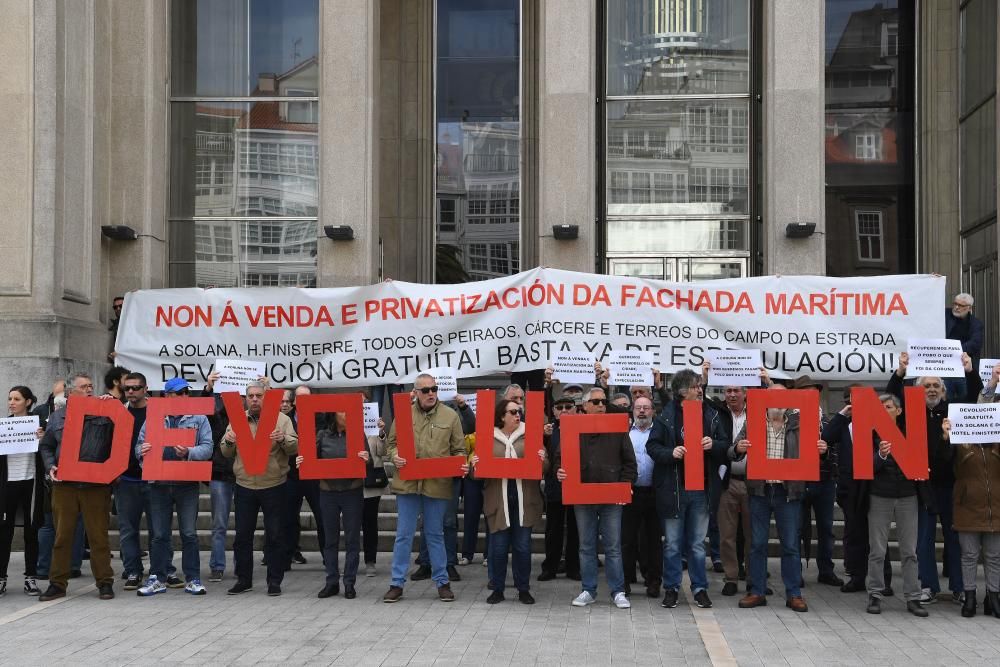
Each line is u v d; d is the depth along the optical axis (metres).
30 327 15.28
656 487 10.45
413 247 19.61
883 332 13.62
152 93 17.20
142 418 11.29
